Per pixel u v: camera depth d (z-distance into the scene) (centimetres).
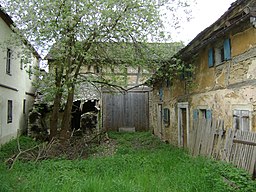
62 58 1038
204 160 755
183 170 704
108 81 1308
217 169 643
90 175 724
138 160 862
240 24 668
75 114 1683
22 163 847
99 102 1622
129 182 626
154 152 1045
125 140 1495
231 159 680
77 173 730
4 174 696
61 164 809
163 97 1527
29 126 1506
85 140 1245
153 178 661
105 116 1975
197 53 968
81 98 1567
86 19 945
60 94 1210
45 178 669
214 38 746
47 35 945
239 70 692
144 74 1265
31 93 2002
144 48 1080
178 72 1116
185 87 1126
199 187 570
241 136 654
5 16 1240
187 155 923
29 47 1027
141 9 949
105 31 989
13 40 1016
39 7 915
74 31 962
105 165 805
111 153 1135
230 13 635
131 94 2008
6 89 1342
